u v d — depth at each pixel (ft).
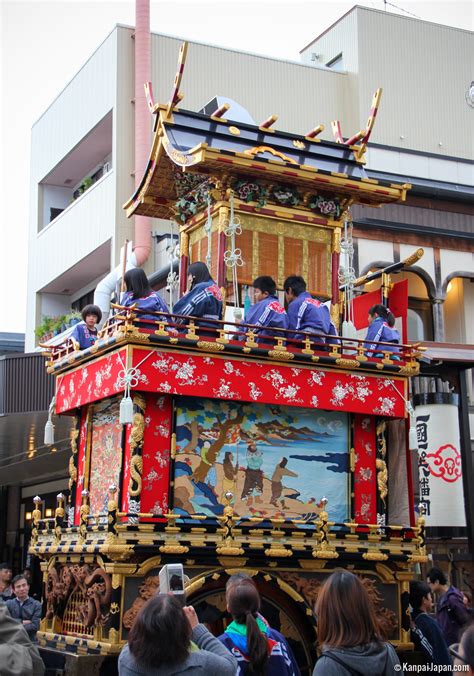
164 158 35.78
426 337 65.92
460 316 68.80
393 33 79.25
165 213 40.24
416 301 66.18
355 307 40.88
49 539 33.40
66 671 27.32
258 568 29.14
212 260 35.99
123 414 27.45
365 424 33.14
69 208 82.58
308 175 34.76
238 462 30.42
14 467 77.20
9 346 103.81
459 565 50.98
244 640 20.04
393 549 31.68
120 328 28.89
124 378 28.02
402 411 33.12
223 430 30.35
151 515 28.02
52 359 36.11
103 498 31.91
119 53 74.79
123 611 27.14
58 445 66.95
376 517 32.65
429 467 48.75
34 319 89.30
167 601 15.61
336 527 30.89
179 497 29.12
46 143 88.89
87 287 86.89
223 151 32.76
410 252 65.10
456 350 47.21
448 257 66.80
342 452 32.53
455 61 81.05
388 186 36.86
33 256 90.89
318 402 31.19
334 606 16.02
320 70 79.36
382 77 78.02
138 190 38.75
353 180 35.91
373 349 33.91
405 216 66.28
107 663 26.84
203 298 31.37
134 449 28.58
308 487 31.58
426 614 29.55
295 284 34.09
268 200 36.19
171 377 28.71
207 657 15.65
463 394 49.01
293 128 77.61
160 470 28.99
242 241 35.55
